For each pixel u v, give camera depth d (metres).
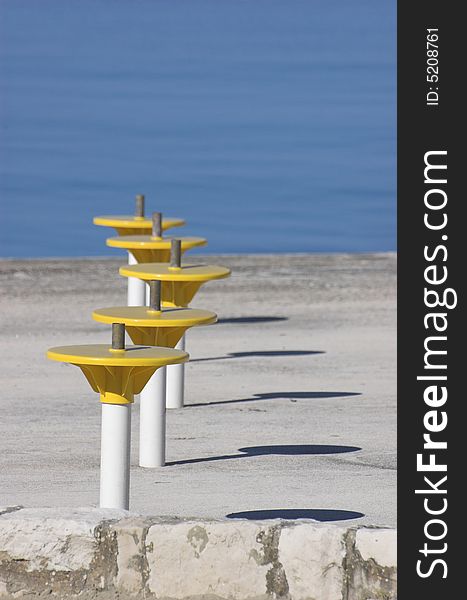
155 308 14.03
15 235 43.28
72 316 24.05
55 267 28.95
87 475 14.17
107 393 12.23
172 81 78.31
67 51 90.75
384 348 22.06
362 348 22.03
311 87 76.19
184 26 106.31
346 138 61.59
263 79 78.94
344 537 10.43
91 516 10.72
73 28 104.50
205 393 18.59
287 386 19.12
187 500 13.26
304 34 101.19
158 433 14.65
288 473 14.38
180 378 17.62
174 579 10.52
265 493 13.53
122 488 12.32
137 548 10.54
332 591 10.43
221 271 16.08
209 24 108.12
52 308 24.72
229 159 57.16
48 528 10.56
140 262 17.98
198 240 18.14
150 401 14.65
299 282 27.88
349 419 17.08
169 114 68.06
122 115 67.50
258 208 48.00
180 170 54.94
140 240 17.95
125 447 12.31
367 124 64.94
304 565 10.44
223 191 51.03
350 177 53.38
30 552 10.56
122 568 10.55
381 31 102.81
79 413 17.27
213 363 20.69
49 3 123.56
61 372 19.89
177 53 90.06
